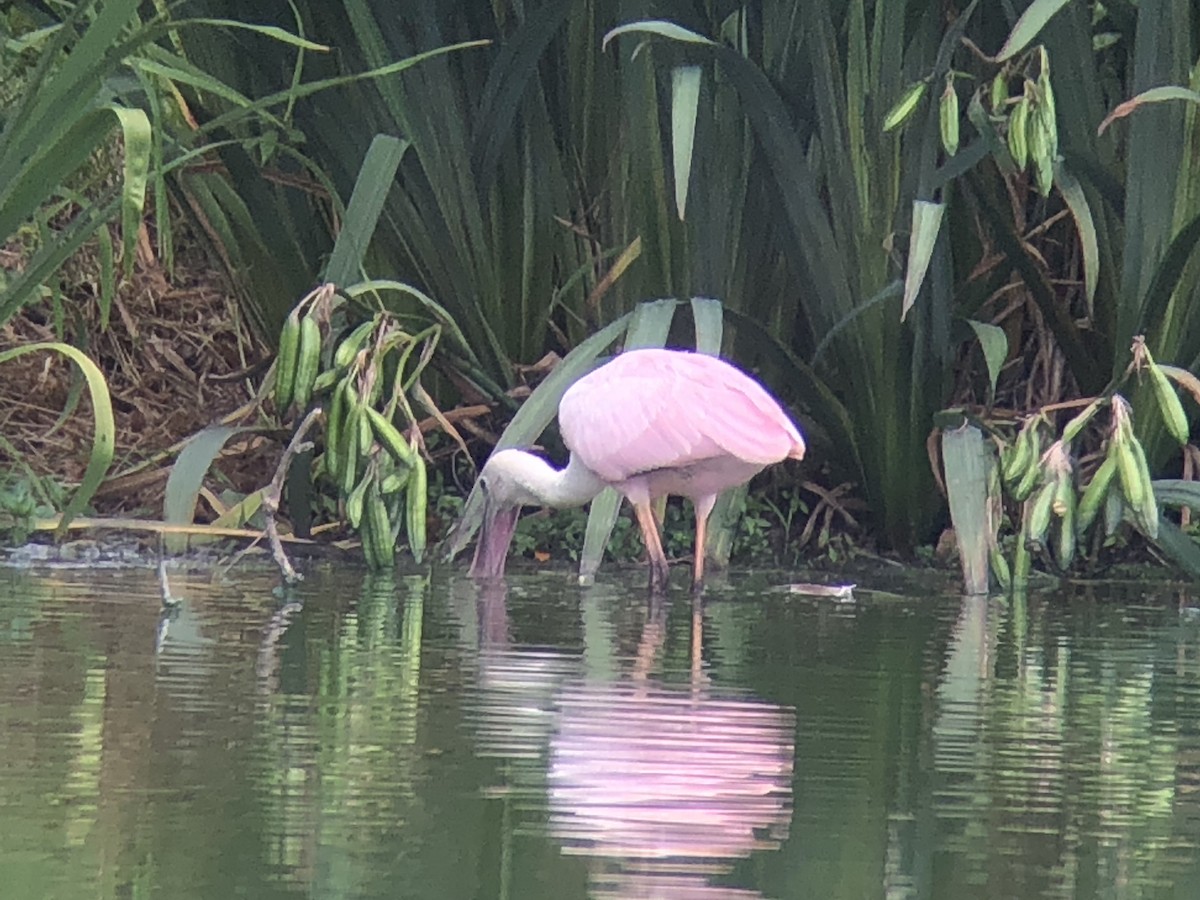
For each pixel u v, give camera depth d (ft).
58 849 19.06
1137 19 43.93
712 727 25.22
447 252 46.16
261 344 50.88
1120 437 41.29
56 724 24.39
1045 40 44.47
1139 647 33.94
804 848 19.86
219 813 20.45
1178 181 43.65
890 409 45.96
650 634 33.76
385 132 45.85
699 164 44.78
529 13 43.83
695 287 45.80
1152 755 24.64
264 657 29.81
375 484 42.32
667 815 20.86
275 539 40.63
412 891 17.97
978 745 24.89
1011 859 19.74
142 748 23.22
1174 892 18.75
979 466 43.50
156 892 17.81
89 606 35.14
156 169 38.17
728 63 41.81
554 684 27.96
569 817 20.62
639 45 43.60
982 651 32.86
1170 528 43.16
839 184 44.32
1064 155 43.16
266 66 44.91
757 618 36.63
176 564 42.68
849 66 43.83
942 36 45.78
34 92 35.55
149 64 38.09
